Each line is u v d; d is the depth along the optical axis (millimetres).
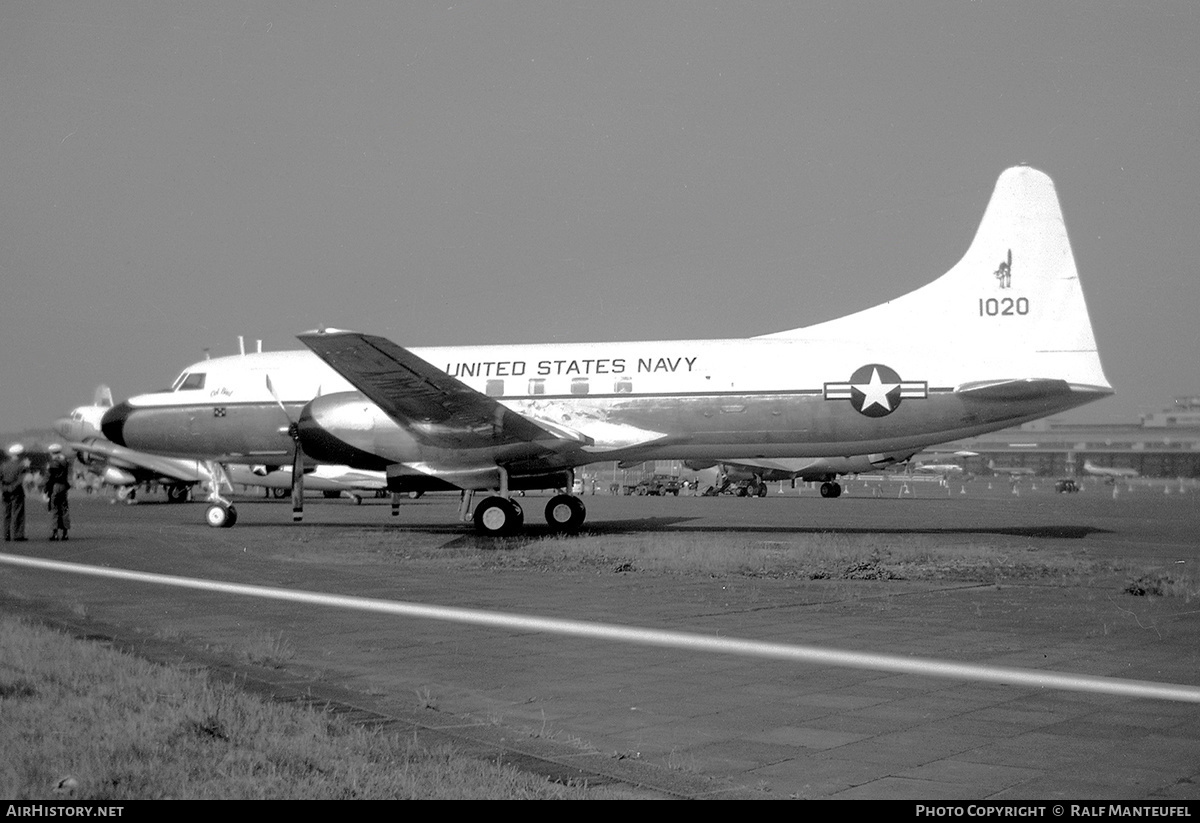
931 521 42250
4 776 7855
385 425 30938
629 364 32781
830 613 17062
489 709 10570
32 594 18750
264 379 35781
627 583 21203
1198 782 8039
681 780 8125
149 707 9977
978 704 10719
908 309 32219
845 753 8914
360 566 24172
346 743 9008
